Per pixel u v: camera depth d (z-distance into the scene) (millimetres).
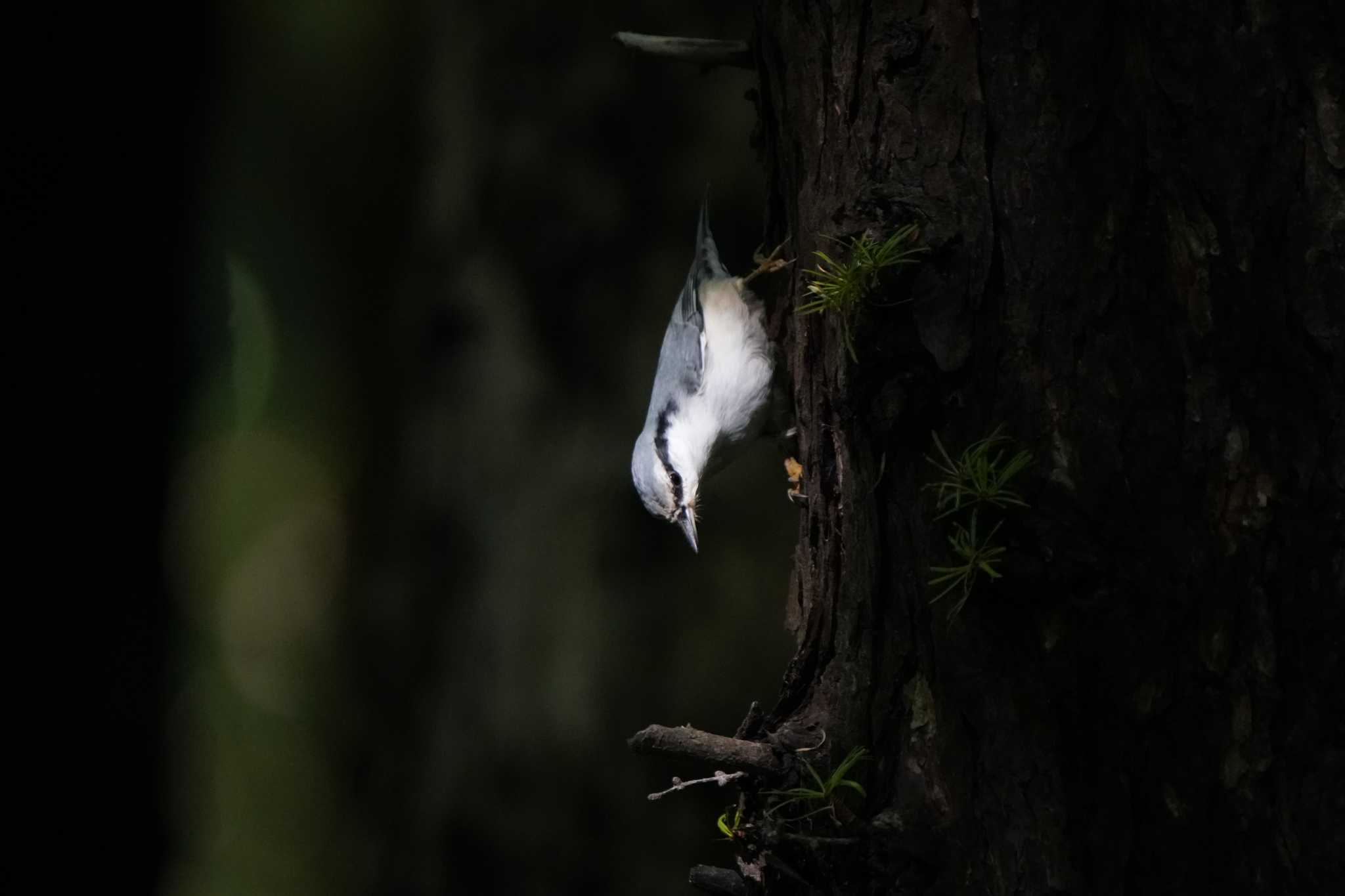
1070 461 4734
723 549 13094
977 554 4773
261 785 20938
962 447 4895
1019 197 4859
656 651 13039
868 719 5211
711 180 13250
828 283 5195
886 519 5156
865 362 5016
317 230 20578
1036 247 4824
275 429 21359
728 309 9969
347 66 20125
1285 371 4504
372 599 14602
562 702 13086
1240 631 4527
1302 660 4445
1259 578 4504
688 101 13297
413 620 14156
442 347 14133
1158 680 4602
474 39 13953
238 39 18781
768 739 5395
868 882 5043
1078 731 4707
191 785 18797
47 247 10359
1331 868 4355
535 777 13109
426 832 13625
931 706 5043
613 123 13438
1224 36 4586
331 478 21438
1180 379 4645
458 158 14086
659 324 13406
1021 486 4758
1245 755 4496
